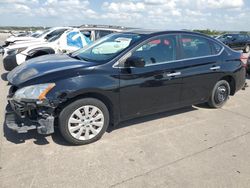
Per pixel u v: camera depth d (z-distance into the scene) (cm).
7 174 307
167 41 450
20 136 401
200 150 378
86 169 322
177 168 330
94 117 385
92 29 988
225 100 568
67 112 362
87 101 372
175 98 468
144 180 304
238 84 578
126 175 313
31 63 418
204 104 584
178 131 441
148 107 437
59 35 938
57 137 402
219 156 362
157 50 435
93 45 481
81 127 376
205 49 507
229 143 402
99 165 332
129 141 399
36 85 347
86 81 362
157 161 345
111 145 385
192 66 475
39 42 896
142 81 412
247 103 615
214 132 441
